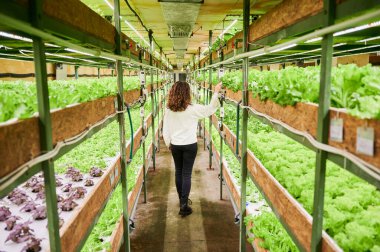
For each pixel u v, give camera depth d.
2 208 2.77
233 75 5.47
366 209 2.19
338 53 5.21
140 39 11.59
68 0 2.02
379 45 4.15
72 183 3.47
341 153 1.50
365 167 1.32
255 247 3.15
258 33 3.04
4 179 1.30
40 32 1.54
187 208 5.51
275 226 3.12
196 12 6.16
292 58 6.03
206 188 6.83
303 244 1.96
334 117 1.61
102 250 3.06
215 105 5.26
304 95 2.03
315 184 1.79
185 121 5.23
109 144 5.16
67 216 2.61
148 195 6.50
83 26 2.32
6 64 6.55
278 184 2.47
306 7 1.90
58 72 8.65
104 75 13.61
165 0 5.25
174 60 28.56
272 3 5.16
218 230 5.01
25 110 1.78
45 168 1.71
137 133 5.34
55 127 1.84
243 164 3.66
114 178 3.38
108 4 5.91
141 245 4.59
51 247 1.80
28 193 3.32
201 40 12.41
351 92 1.78
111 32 3.30
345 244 1.76
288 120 2.23
